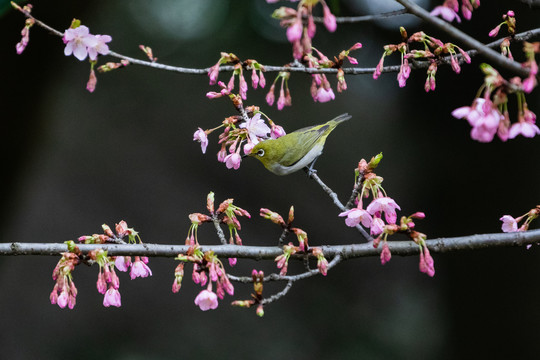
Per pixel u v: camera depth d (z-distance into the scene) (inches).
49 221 669.9
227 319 623.8
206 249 161.9
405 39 165.6
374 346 599.2
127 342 600.7
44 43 344.5
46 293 623.8
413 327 611.5
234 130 188.1
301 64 189.2
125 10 629.6
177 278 153.3
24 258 641.0
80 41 169.8
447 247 160.2
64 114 697.6
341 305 642.8
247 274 662.5
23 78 349.1
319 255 152.8
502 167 391.2
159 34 631.8
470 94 403.2
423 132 427.2
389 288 660.7
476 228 401.7
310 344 605.3
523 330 382.6
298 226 710.5
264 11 589.6
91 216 689.6
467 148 405.4
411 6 119.4
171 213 714.8
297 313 634.2
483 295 393.7
